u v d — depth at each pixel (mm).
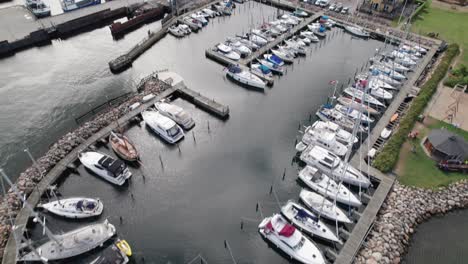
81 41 82812
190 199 45438
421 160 49031
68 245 37031
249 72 67688
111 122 54875
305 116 59500
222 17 92000
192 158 51344
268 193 46406
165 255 39062
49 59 75375
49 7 94438
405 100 62312
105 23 91375
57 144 50688
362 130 53281
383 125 55688
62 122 57719
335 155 49344
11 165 49812
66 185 46281
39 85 66938
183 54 76812
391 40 78375
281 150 52875
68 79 68688
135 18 87438
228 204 44844
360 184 45844
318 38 83000
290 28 83000
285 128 56969
